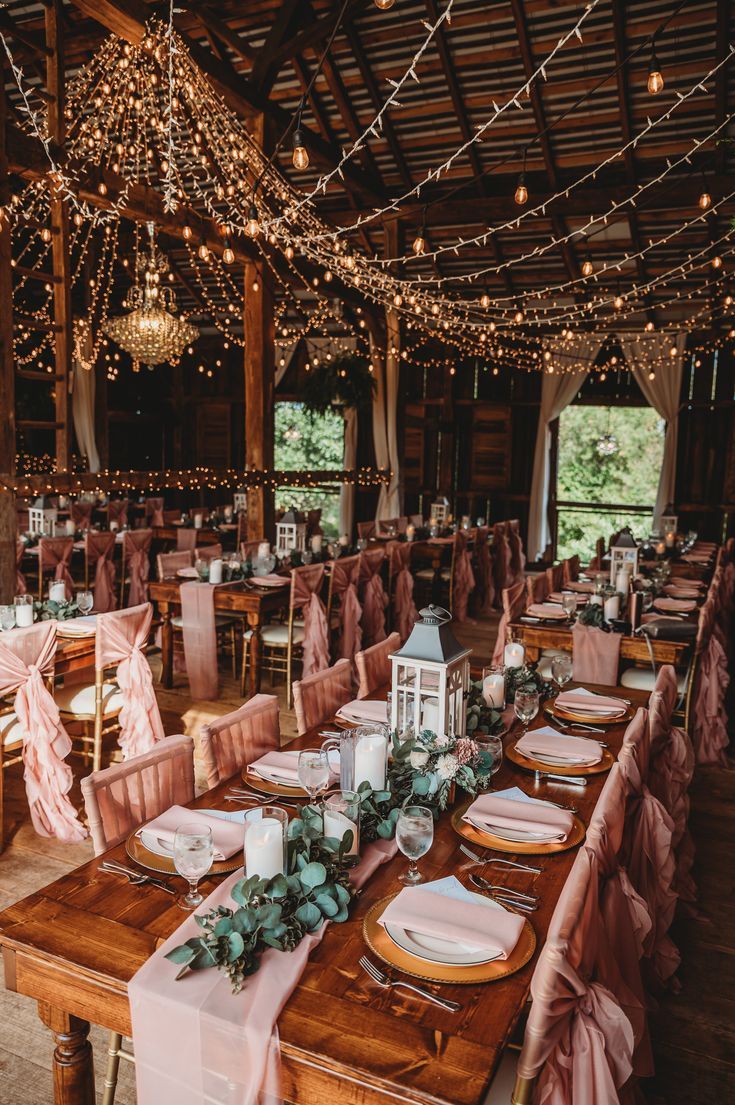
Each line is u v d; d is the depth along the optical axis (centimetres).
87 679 431
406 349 1127
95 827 199
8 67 688
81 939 154
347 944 154
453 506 1184
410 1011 136
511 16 697
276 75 706
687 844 298
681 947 269
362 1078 123
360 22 733
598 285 1002
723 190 776
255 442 802
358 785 199
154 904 167
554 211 847
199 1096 135
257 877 156
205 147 632
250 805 212
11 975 156
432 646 224
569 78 738
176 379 1321
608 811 189
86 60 739
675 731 296
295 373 1259
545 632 432
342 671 302
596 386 1107
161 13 605
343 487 1214
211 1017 132
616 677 412
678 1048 222
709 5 644
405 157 880
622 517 1136
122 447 1286
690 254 913
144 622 384
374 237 991
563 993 135
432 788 207
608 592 475
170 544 954
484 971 145
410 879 177
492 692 278
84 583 764
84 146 574
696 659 412
